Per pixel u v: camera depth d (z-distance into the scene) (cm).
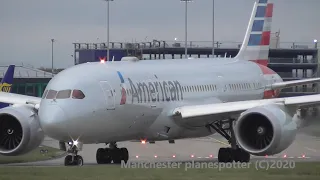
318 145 17925
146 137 13150
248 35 18575
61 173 9088
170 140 13988
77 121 11275
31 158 14638
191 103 14238
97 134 11738
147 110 12750
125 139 12706
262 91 17488
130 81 12494
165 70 13950
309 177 8594
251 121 12031
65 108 11175
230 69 16550
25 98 13612
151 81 13100
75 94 11338
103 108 11681
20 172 9238
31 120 11781
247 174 9000
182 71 14525
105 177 8606
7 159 14300
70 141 11512
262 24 18838
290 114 12338
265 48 18875
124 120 12206
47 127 11156
